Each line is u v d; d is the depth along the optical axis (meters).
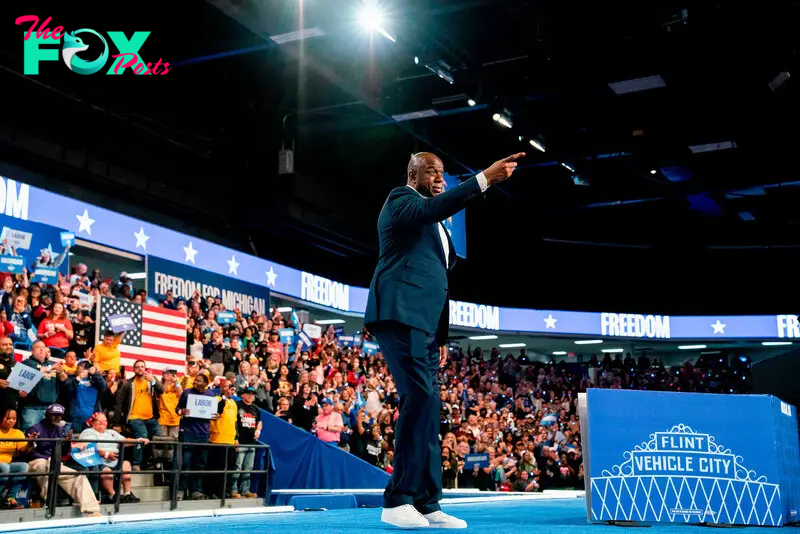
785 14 17.62
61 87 20.56
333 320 29.31
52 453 9.59
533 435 24.03
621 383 32.78
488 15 19.45
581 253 35.72
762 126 22.80
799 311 35.06
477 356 32.25
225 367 16.11
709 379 33.59
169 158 23.62
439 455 4.44
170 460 12.42
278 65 21.64
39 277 13.55
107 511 10.48
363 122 23.88
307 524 4.70
